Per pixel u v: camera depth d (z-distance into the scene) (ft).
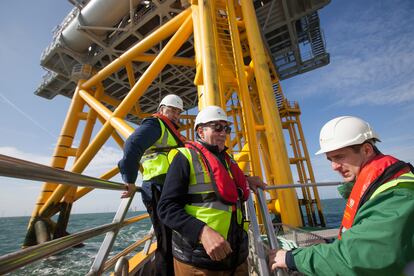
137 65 57.06
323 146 5.38
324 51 51.37
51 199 42.98
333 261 3.72
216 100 21.43
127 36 46.75
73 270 39.73
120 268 6.79
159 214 5.60
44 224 42.04
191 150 6.33
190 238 5.04
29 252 3.41
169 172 6.04
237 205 6.26
